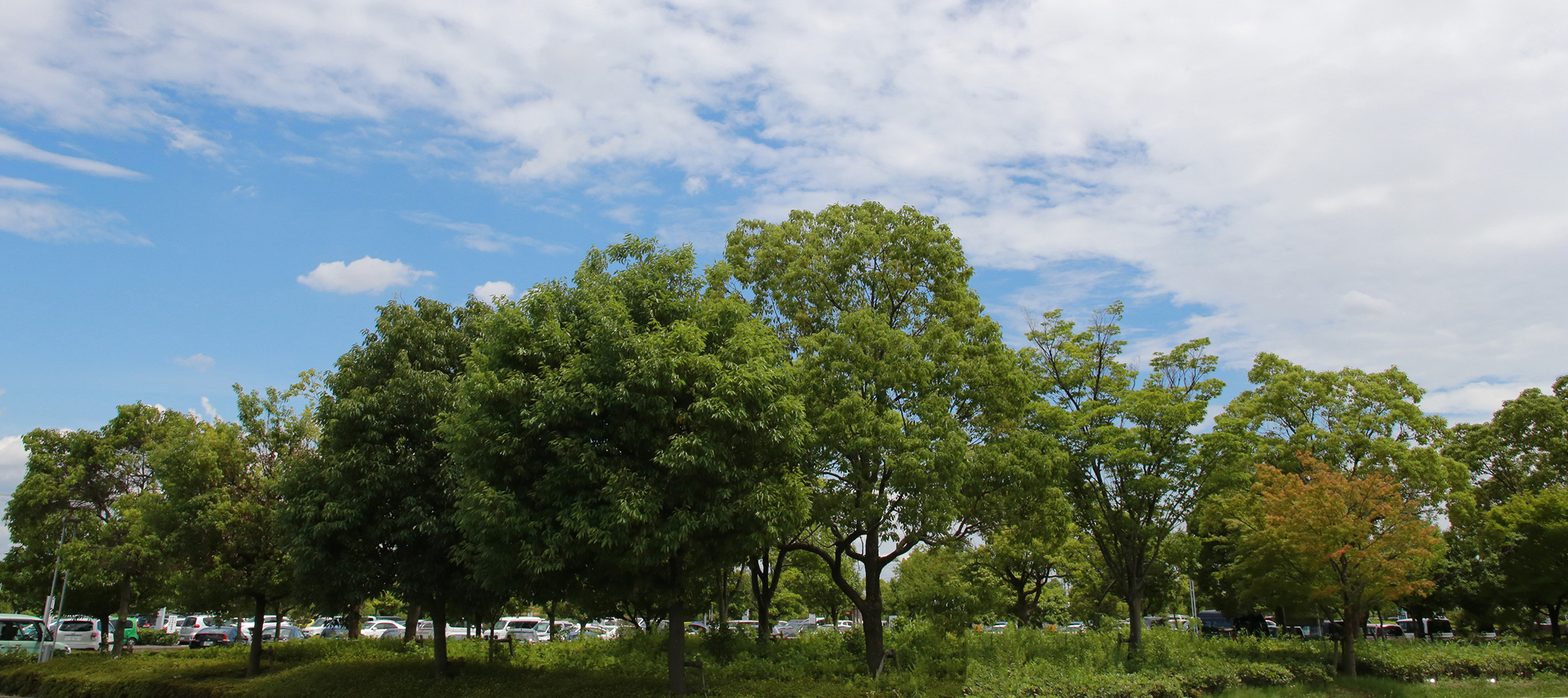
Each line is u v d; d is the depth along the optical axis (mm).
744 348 15797
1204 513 26766
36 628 33375
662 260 17625
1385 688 21656
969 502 19500
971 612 30938
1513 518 31734
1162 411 25172
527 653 24672
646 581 16141
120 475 35781
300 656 25047
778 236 22750
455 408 18359
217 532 21641
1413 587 23641
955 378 19906
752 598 46000
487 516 14547
